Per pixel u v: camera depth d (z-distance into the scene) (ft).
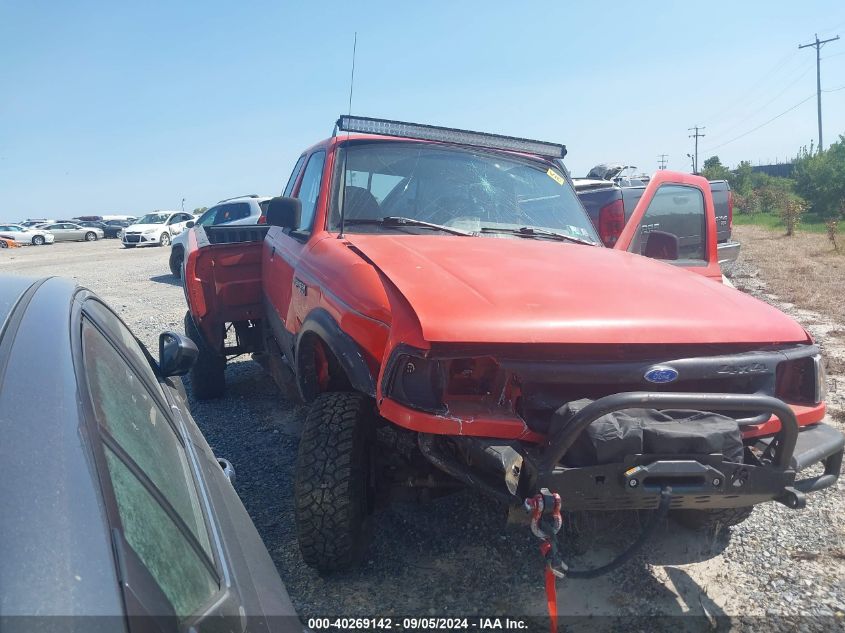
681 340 8.80
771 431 9.05
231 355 19.21
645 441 7.89
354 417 10.03
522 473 8.19
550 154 15.79
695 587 10.56
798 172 139.44
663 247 14.98
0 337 4.87
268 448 16.06
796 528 12.48
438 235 12.85
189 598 4.26
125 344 7.65
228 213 52.49
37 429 4.15
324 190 13.51
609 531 11.97
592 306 9.19
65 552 3.57
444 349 8.44
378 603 9.97
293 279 13.24
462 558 11.18
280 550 11.36
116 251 99.86
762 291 39.29
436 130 13.96
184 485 5.70
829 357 23.72
